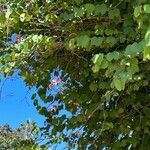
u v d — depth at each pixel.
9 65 5.70
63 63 6.52
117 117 6.44
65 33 5.70
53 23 5.73
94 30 5.56
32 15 5.73
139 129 6.38
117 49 5.38
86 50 5.73
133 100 6.26
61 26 5.73
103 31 5.29
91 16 5.43
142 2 4.49
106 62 4.45
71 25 5.64
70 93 6.77
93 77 6.38
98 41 4.87
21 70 6.31
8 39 6.21
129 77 4.38
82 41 4.80
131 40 5.10
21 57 5.63
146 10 4.09
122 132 6.62
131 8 5.16
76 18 5.59
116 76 4.39
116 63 4.48
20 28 5.93
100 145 7.11
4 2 5.53
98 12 4.99
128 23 5.17
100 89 6.26
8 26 5.53
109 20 5.43
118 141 6.67
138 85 5.58
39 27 5.93
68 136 7.45
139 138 6.61
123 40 5.12
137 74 5.31
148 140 6.60
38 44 5.42
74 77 6.70
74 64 6.45
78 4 5.40
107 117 6.54
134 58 4.43
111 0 5.36
